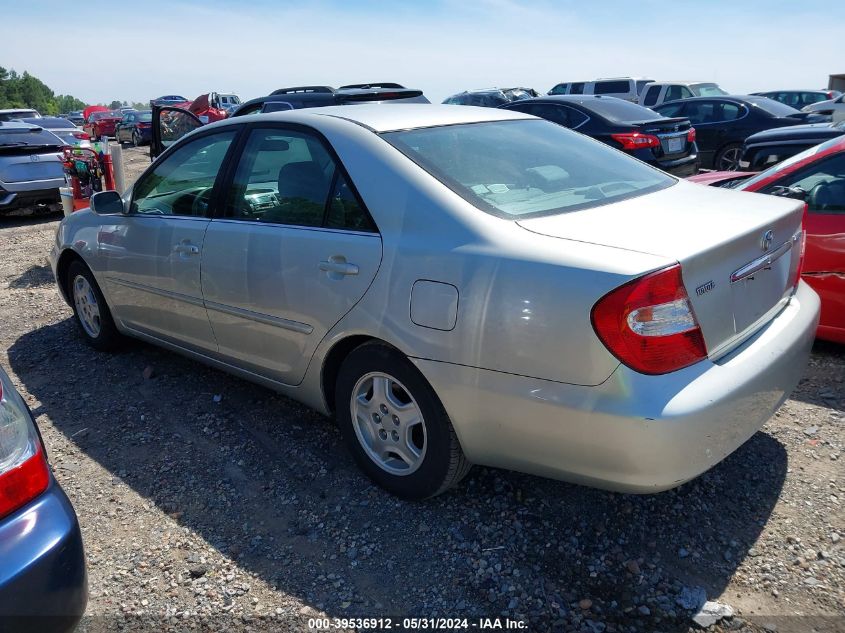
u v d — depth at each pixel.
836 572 2.42
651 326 2.11
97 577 2.56
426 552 2.62
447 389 2.51
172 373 4.38
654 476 2.17
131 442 3.53
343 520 2.83
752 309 2.54
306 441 3.47
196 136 3.78
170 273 3.70
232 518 2.88
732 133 11.75
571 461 2.31
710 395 2.16
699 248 2.23
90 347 4.88
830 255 3.92
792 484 2.91
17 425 1.97
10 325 5.51
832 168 4.09
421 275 2.54
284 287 3.05
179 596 2.46
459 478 2.76
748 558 2.51
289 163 3.18
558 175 2.97
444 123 3.19
